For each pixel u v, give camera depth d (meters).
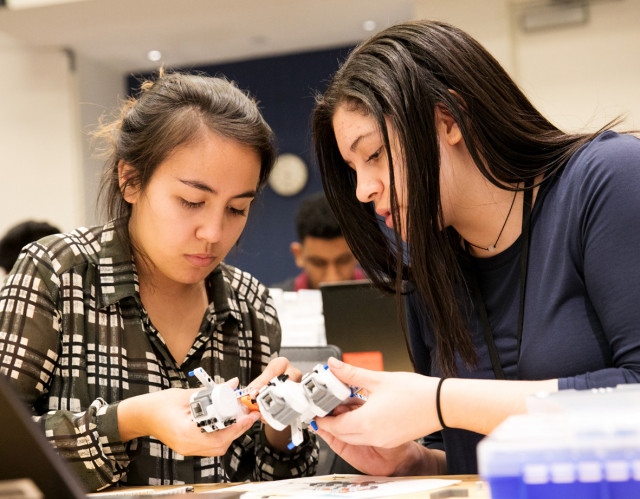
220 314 1.44
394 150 1.14
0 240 3.26
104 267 1.35
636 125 4.41
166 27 5.20
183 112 1.26
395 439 1.03
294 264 6.14
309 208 3.45
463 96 1.15
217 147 1.24
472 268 1.29
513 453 0.57
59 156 5.43
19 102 5.46
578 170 1.12
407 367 1.88
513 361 1.23
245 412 1.13
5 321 1.25
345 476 1.18
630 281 1.01
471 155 1.16
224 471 1.39
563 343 1.12
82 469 1.16
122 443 1.18
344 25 5.41
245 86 6.17
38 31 5.15
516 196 1.20
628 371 0.98
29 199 5.45
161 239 1.28
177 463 1.34
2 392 0.67
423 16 4.65
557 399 0.69
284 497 0.95
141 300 1.39
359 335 1.91
